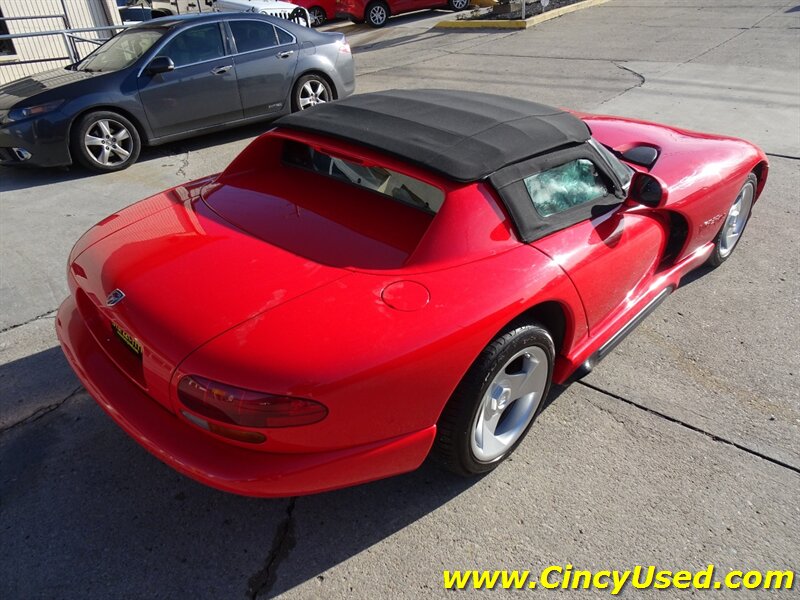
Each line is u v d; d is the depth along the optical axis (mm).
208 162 6594
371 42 14156
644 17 14523
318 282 2168
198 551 2322
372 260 2279
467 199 2346
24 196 5727
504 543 2359
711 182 3512
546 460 2736
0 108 5973
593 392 3158
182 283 2195
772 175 5801
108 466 2688
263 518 2459
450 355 2111
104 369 2426
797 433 2877
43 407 3027
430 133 2611
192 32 6672
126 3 15625
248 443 1970
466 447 2398
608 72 9844
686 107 7844
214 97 6844
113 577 2223
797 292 4020
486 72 10383
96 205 5488
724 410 3025
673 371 3309
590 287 2676
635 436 2867
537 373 2619
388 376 2002
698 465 2701
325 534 2395
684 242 3492
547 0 15438
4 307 3873
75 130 6039
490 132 2631
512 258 2393
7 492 2557
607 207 2873
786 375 3270
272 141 2979
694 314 3807
